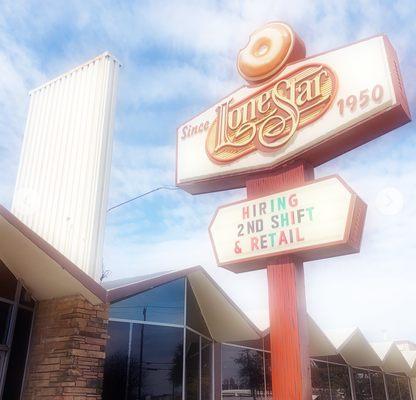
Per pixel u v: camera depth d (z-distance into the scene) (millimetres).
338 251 8523
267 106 10555
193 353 12859
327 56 9867
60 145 11766
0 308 9117
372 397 25312
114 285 11367
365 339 21750
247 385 15500
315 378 20156
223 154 10891
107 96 11648
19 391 9000
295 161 9672
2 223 8352
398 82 8820
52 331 9188
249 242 9422
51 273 9000
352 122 8891
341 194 8461
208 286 12961
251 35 11578
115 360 10383
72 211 10664
